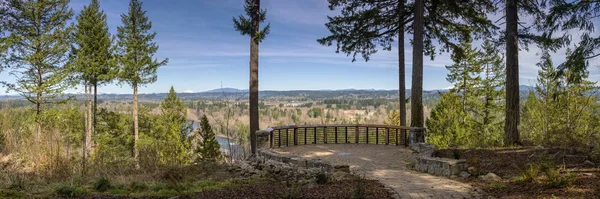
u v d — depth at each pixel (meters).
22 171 8.66
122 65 23.50
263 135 10.30
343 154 9.91
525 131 15.58
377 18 12.45
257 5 13.02
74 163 8.64
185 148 21.11
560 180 4.95
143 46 23.78
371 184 5.91
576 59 6.67
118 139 27.16
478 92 23.28
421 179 6.40
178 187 5.96
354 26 12.80
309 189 5.61
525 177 5.46
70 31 21.80
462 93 23.62
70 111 21.97
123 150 25.92
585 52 6.60
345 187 5.63
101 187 6.05
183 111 29.58
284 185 6.08
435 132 19.31
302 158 7.79
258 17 13.09
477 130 22.05
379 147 11.39
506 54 10.18
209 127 18.66
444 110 19.03
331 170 6.91
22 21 20.22
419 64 12.09
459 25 12.91
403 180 6.31
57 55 21.28
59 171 7.96
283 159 8.15
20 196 5.23
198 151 18.77
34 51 20.41
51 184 6.43
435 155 9.20
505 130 10.27
